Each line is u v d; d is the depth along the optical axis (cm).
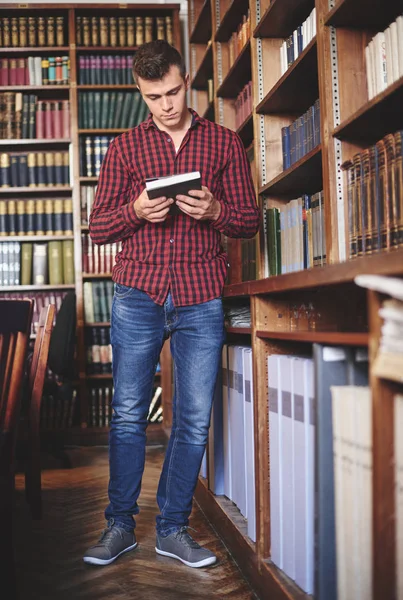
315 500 143
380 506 113
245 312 262
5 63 501
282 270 299
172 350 230
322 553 142
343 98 224
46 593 201
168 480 231
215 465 269
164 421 493
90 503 314
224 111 411
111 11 506
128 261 224
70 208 501
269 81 316
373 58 218
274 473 184
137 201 208
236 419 237
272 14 290
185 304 219
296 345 201
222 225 219
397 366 106
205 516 284
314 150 238
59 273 500
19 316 185
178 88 212
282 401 177
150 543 249
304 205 271
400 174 177
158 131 223
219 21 408
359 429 130
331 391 142
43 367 295
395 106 191
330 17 218
